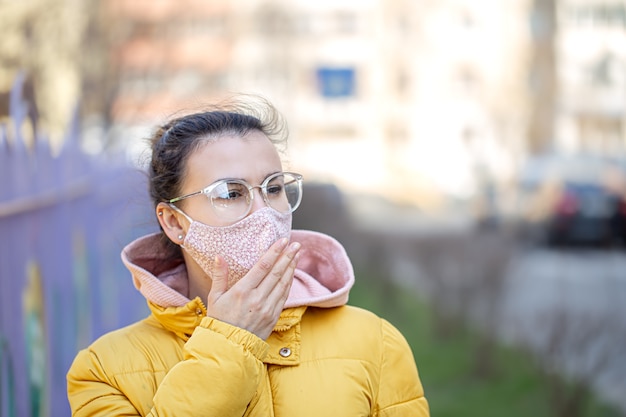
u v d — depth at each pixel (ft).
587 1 98.02
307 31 100.94
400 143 104.99
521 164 51.03
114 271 18.16
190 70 84.48
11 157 10.15
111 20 37.50
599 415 16.88
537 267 38.11
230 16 89.25
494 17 100.53
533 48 99.30
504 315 23.54
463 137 101.04
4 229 9.53
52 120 27.86
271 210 6.29
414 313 26.48
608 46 98.12
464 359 21.03
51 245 12.07
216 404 5.77
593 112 97.86
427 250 25.34
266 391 6.21
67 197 13.48
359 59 104.58
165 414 5.77
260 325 6.02
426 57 103.76
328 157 104.42
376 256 29.84
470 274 23.84
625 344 18.19
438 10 102.73
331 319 6.73
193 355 5.90
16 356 9.71
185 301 6.43
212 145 6.38
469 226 32.45
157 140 7.13
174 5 74.79
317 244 7.31
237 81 91.50
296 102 100.63
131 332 6.64
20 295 10.10
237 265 6.26
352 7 103.55
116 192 19.47
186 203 6.44
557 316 19.04
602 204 44.60
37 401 10.71
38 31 27.45
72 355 13.30
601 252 44.01
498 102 99.66
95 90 35.83
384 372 6.70
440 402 18.26
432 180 72.90
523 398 18.02
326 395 6.30
